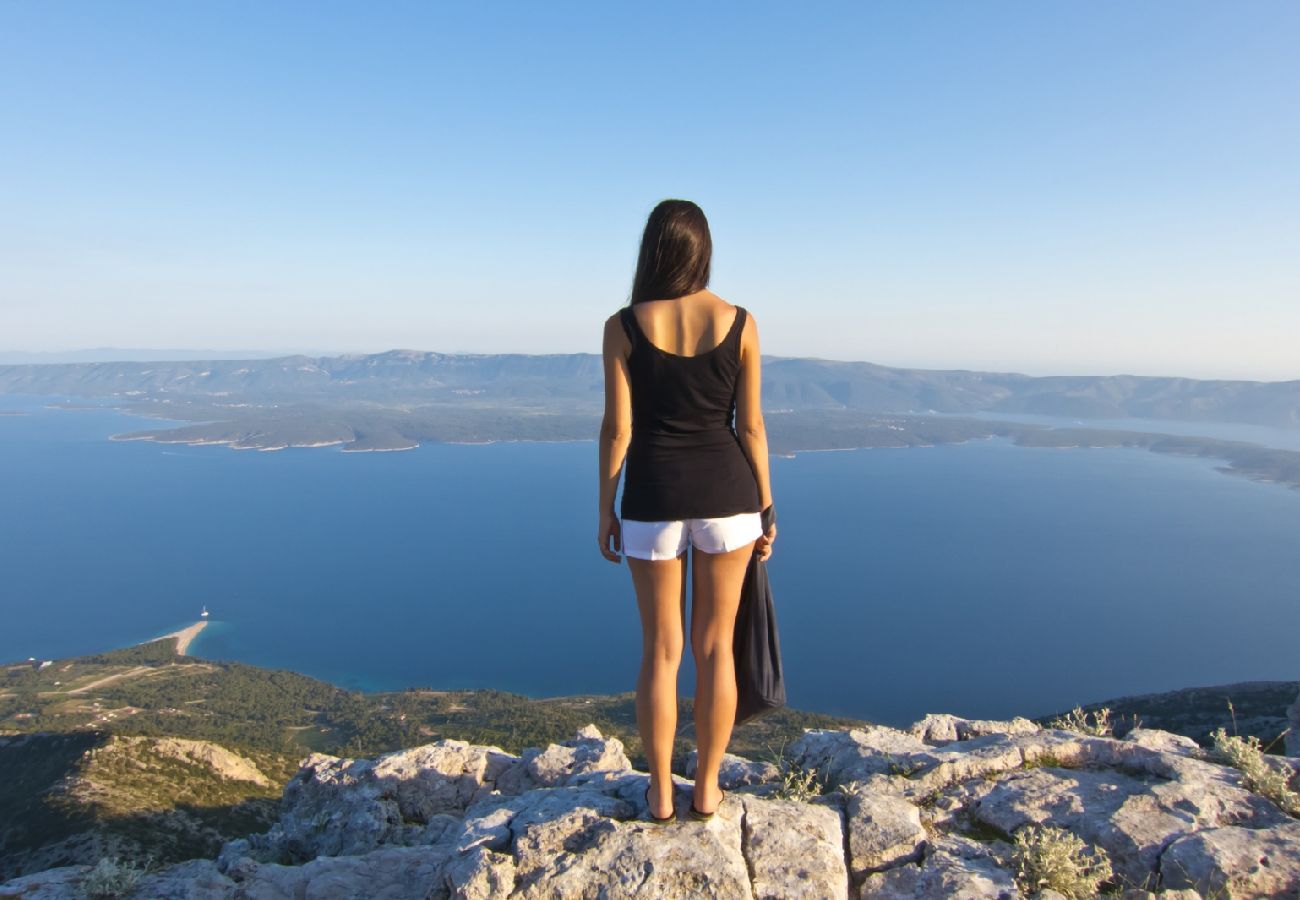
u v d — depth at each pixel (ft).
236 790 154.10
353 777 27.12
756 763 21.35
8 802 149.48
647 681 13.38
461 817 25.35
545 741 308.19
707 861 12.79
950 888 12.77
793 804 15.10
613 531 13.48
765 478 13.41
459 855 13.98
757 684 14.15
